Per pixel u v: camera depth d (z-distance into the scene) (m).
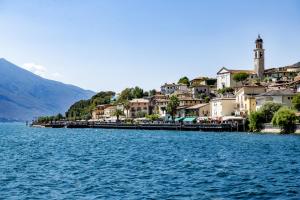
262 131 149.25
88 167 62.12
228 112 199.38
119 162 67.88
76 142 121.00
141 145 103.81
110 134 165.50
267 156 74.12
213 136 135.75
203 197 40.44
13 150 94.38
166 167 61.16
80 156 78.62
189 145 100.69
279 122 137.75
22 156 79.56
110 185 46.84
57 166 63.59
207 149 89.12
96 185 46.94
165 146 99.38
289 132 138.00
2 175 54.47
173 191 43.31
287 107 150.88
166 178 51.16
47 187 46.06
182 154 79.44
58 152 87.88
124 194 42.16
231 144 101.25
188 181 48.88
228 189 43.97
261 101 172.00
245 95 186.75
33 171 58.16
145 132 176.25
